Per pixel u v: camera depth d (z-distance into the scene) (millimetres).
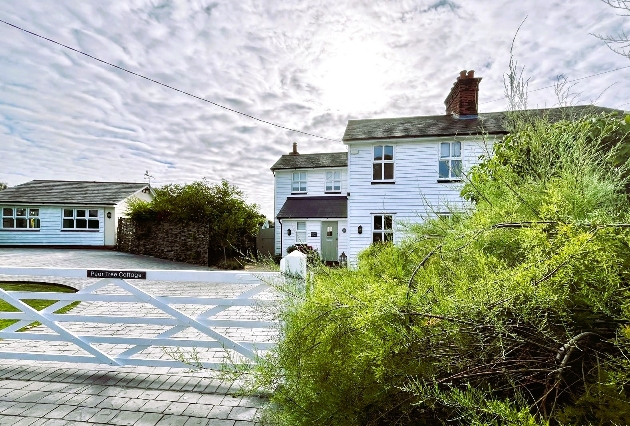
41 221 18531
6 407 2385
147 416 2270
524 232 1187
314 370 1219
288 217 15992
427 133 10852
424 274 1431
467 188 2551
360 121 13516
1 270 2977
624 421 817
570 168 1713
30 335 3094
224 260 13094
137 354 3461
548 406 1012
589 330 1050
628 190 1840
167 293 6930
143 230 15859
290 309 1628
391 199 11547
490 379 1089
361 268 1866
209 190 14461
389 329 1058
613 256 1016
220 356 3334
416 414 1141
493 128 10031
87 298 3043
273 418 1409
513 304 1045
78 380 2820
